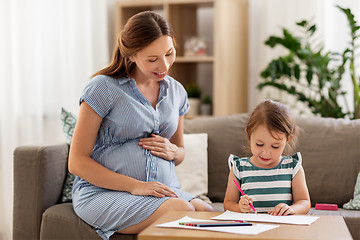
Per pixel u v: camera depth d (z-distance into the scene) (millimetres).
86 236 1859
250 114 1796
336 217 1416
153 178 1920
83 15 3438
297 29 3080
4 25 3062
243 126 2410
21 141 3164
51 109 3336
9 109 3072
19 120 3162
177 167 2316
